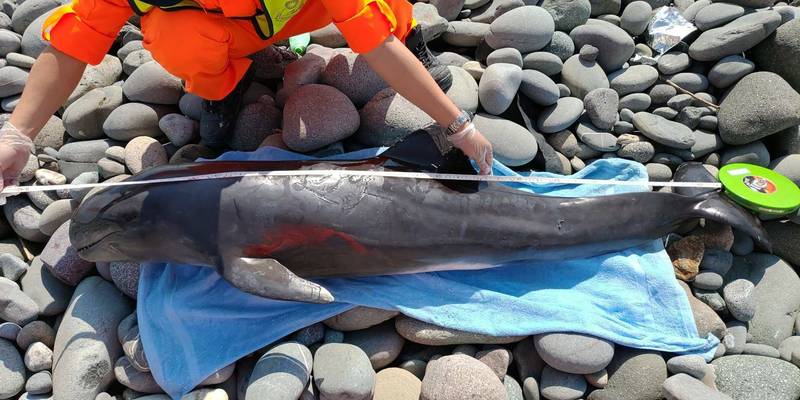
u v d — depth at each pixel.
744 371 3.12
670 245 3.56
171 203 2.95
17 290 3.25
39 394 3.03
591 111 3.91
